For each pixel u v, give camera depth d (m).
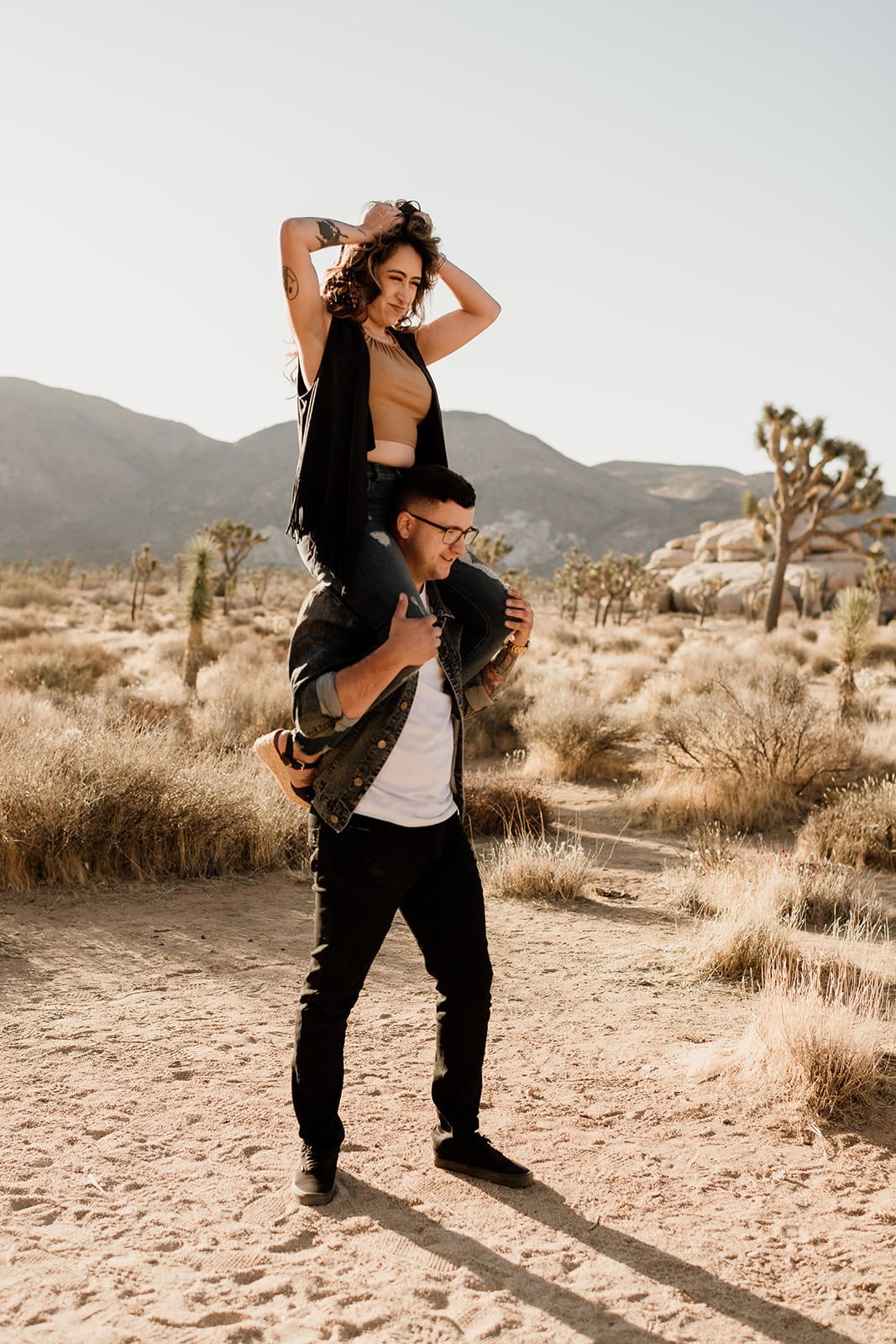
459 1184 3.09
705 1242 2.80
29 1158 3.18
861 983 5.10
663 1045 4.37
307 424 2.81
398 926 6.34
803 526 65.12
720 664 21.05
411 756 2.97
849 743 12.12
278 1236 2.76
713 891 7.03
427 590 3.08
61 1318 2.35
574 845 8.79
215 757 9.99
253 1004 4.80
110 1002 4.76
